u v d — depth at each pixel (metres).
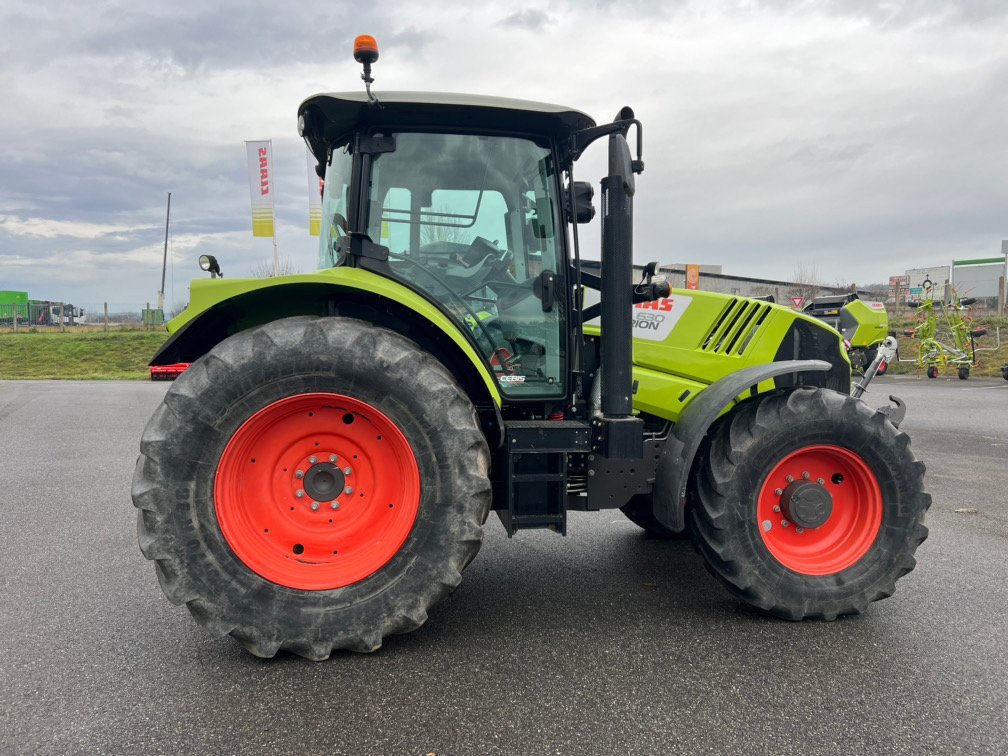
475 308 3.03
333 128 2.95
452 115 2.88
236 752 1.99
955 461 6.41
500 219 3.03
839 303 8.79
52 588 3.29
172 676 2.44
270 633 2.49
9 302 42.00
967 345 15.09
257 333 2.55
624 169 2.76
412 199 2.95
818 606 2.94
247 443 2.58
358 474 2.71
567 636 2.79
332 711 2.21
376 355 2.58
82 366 20.33
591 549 4.00
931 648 2.69
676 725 2.14
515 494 2.82
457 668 2.50
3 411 10.28
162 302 32.72
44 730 2.10
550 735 2.08
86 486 5.50
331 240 3.16
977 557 3.78
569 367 3.09
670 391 3.36
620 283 2.84
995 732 2.11
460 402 2.64
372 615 2.56
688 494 3.13
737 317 3.51
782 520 3.07
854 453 3.01
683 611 3.07
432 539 2.61
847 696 2.32
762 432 2.93
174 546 2.44
